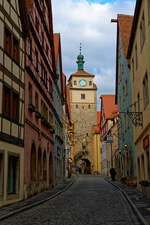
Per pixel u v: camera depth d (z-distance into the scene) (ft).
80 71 314.96
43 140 88.12
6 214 40.45
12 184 57.72
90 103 300.61
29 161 68.64
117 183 116.06
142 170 74.90
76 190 92.32
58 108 133.39
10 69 55.93
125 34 115.65
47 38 100.73
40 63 85.81
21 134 62.08
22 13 63.82
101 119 240.94
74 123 294.05
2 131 50.78
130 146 100.63
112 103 217.36
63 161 152.35
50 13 104.78
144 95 67.26
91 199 63.05
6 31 55.83
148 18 59.62
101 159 255.50
